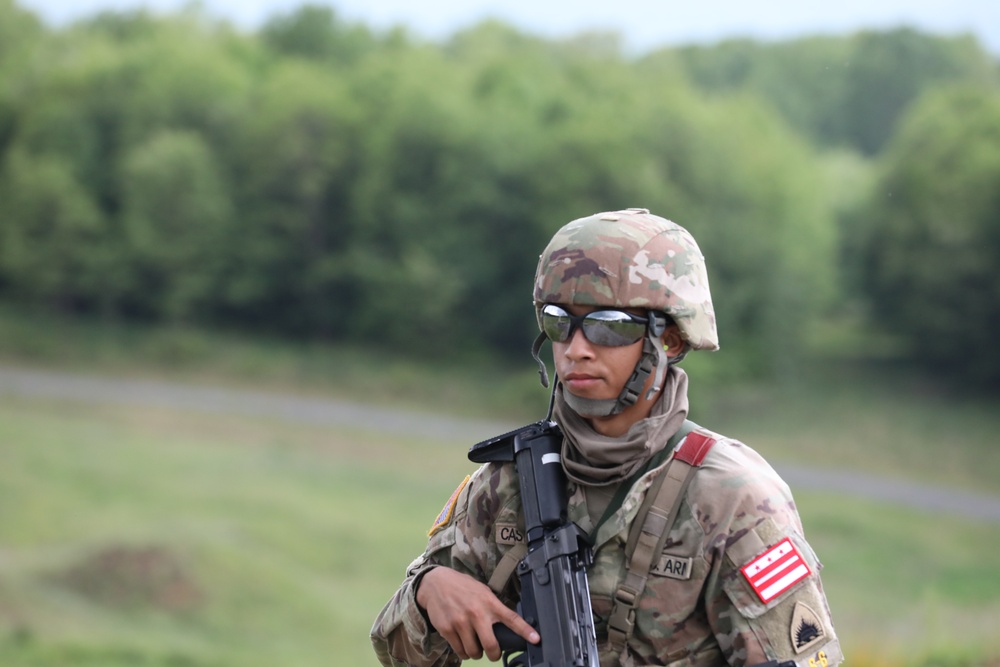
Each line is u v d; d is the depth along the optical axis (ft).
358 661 141.28
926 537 226.17
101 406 316.60
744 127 422.41
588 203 386.93
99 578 155.12
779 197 407.03
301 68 476.13
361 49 602.85
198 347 386.11
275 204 433.89
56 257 416.87
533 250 403.95
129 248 421.18
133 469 255.09
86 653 131.85
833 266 424.46
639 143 400.26
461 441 309.22
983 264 375.25
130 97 452.76
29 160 429.79
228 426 304.91
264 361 381.40
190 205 424.05
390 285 407.85
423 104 425.28
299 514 222.07
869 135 638.12
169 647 136.05
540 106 463.42
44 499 228.02
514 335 407.44
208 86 456.86
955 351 377.50
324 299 426.10
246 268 429.79
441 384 370.73
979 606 137.39
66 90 460.55
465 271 408.46
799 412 338.54
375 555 199.11
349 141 437.58
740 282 386.52
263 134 435.53
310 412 328.90
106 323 410.72
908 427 321.32
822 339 416.67
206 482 247.09
